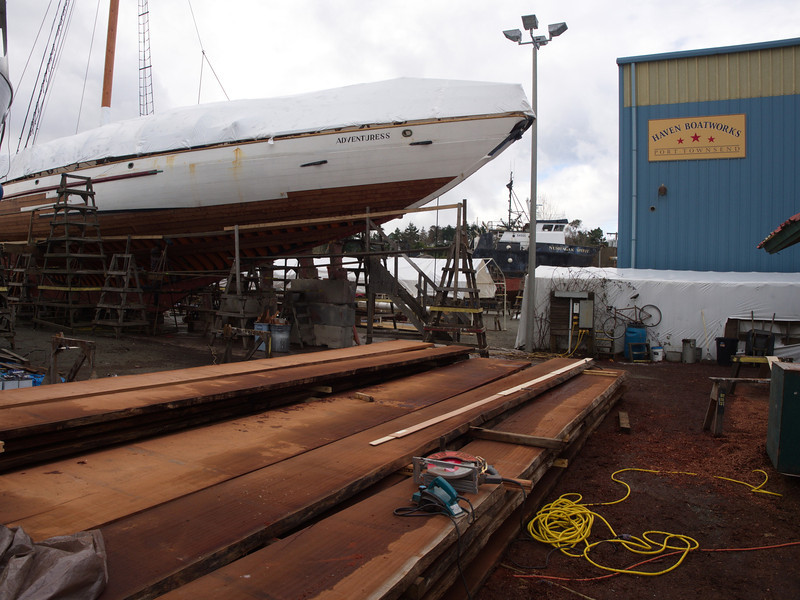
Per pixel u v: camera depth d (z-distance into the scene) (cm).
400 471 329
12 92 766
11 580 161
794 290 1263
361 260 1259
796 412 446
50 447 318
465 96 1055
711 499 425
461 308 1018
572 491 437
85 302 1598
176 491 269
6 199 1594
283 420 423
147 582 186
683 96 1570
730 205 1540
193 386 439
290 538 230
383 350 746
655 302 1346
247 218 1240
